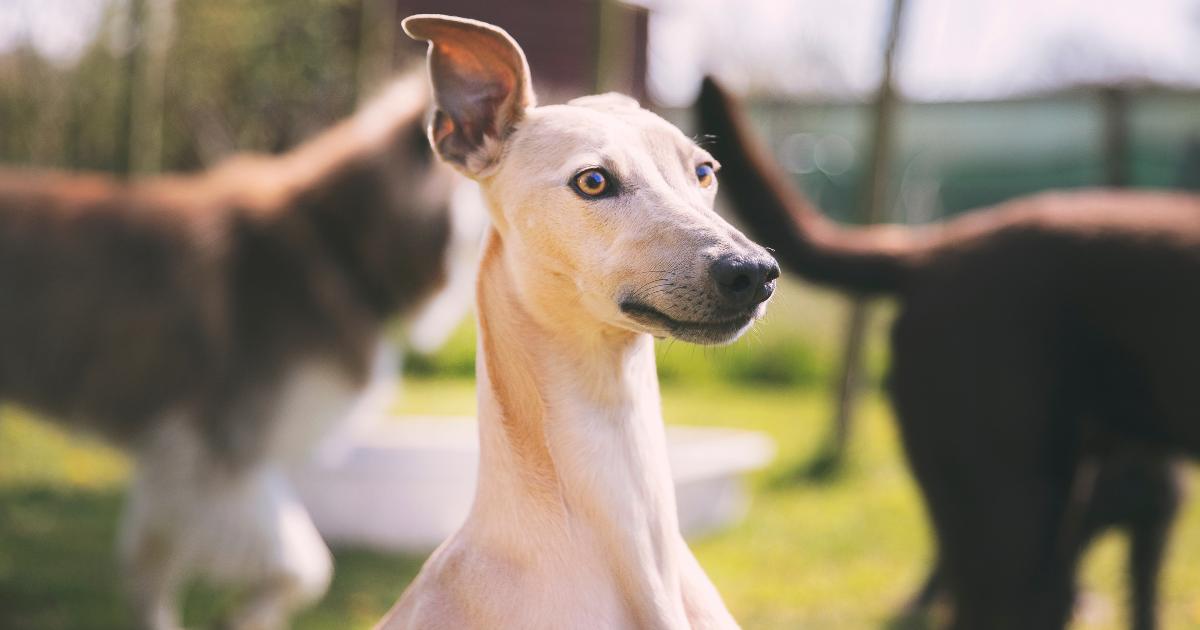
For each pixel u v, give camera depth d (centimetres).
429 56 241
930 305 463
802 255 488
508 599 216
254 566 488
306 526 511
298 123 1082
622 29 1664
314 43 1066
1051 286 445
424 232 516
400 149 516
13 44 934
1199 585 609
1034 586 439
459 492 646
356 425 523
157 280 502
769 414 1090
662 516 224
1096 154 1680
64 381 503
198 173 1034
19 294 505
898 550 662
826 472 839
